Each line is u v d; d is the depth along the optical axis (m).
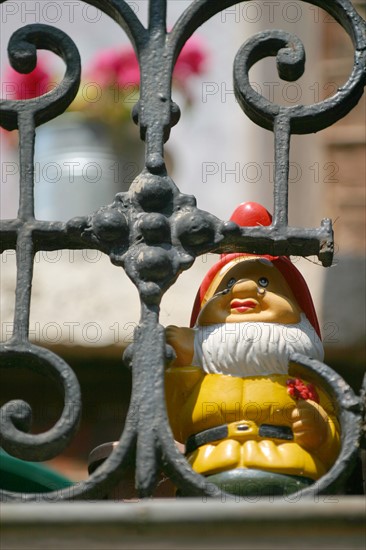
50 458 4.43
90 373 7.96
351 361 7.73
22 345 4.53
